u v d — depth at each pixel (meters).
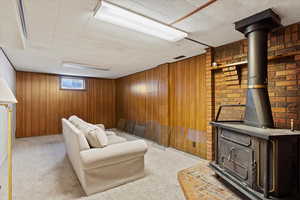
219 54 2.81
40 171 2.51
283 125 2.01
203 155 3.14
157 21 1.91
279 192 1.49
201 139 3.19
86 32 2.20
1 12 1.58
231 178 1.88
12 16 1.66
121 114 6.33
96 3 1.55
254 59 1.85
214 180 2.22
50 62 3.86
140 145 2.27
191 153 3.39
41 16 1.76
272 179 1.49
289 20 1.89
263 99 1.78
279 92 2.06
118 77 6.40
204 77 3.15
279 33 2.07
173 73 3.90
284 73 2.02
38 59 3.59
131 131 5.50
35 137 4.93
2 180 2.22
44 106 5.22
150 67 4.53
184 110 3.60
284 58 2.03
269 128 1.71
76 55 3.32
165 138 3.97
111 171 2.04
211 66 2.87
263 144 1.54
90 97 6.18
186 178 2.28
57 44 2.66
